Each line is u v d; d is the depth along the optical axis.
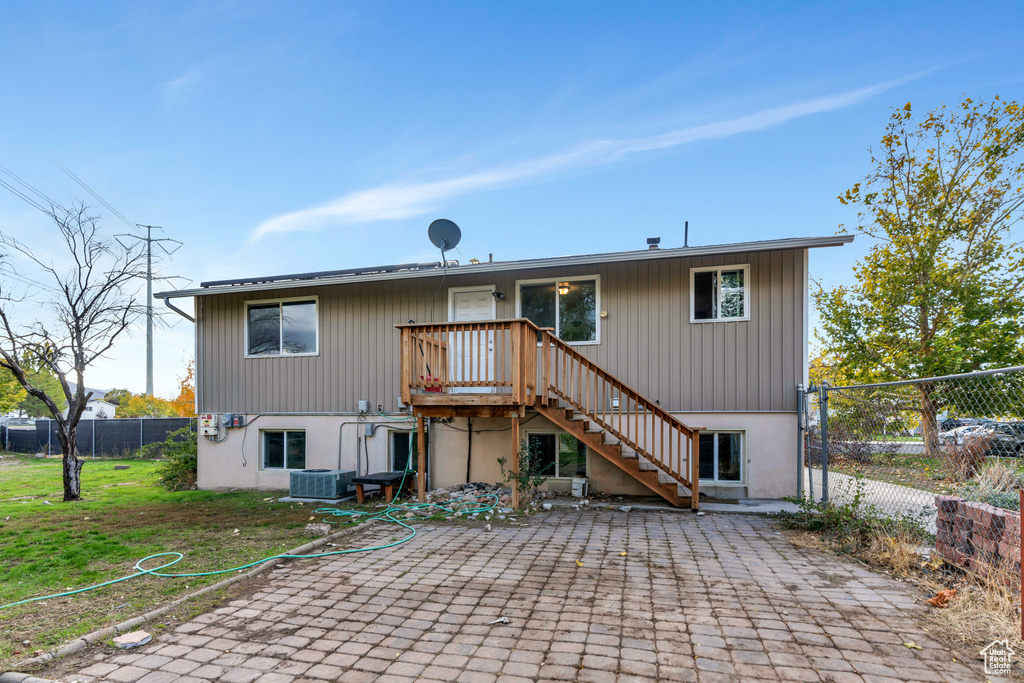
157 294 10.77
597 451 8.05
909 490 8.05
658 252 8.52
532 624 3.68
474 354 9.81
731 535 6.20
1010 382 6.11
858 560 5.16
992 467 5.38
